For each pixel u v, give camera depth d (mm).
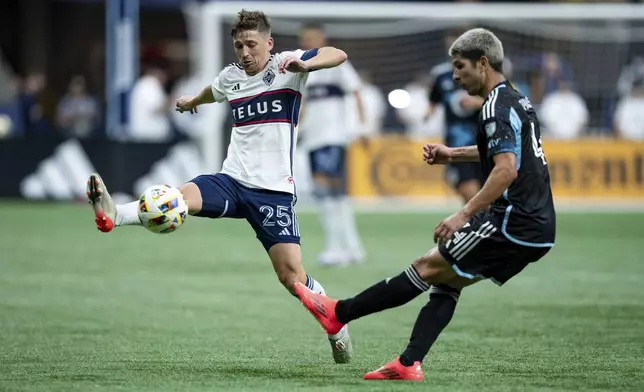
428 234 57625
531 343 26406
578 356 24469
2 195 72750
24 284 38375
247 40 22578
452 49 20891
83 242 53469
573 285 38375
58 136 72250
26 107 79688
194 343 26391
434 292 21141
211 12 71000
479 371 22406
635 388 20594
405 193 72938
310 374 21984
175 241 54938
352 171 72938
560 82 72812
